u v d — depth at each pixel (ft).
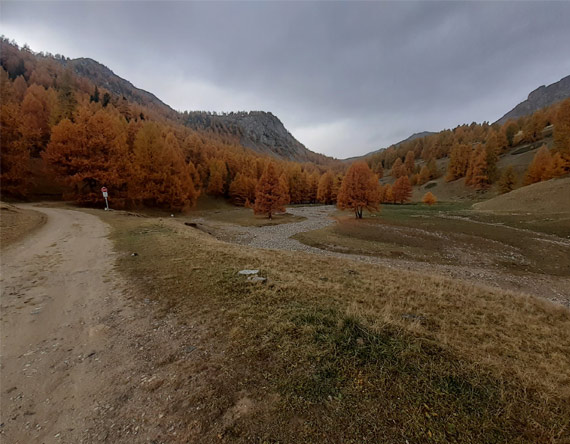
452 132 409.90
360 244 74.90
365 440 7.91
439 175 296.51
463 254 65.51
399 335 13.74
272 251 45.52
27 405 10.05
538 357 13.62
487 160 217.36
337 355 12.03
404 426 8.38
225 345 13.50
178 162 143.43
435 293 25.20
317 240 80.59
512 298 27.68
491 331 16.78
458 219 115.85
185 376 11.26
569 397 10.02
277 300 19.08
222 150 298.15
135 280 24.47
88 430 8.80
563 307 26.61
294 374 10.92
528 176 163.32
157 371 11.76
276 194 138.00
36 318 17.56
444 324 16.84
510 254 64.64
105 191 91.76
